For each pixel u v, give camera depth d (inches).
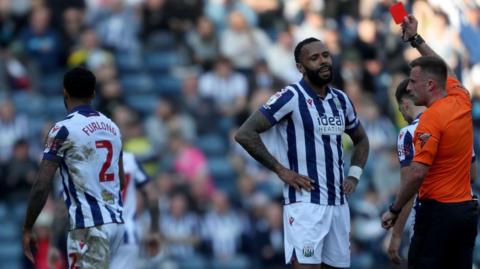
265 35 2684.5
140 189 1521.9
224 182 2411.4
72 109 1200.2
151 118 2429.9
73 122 1184.2
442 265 1160.8
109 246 1197.7
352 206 2315.5
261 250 2222.0
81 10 2610.7
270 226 2239.2
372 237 2258.9
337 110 1203.9
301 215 1188.5
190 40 2679.6
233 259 2219.5
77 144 1180.5
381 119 2524.6
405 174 1190.9
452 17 1595.7
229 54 2608.3
